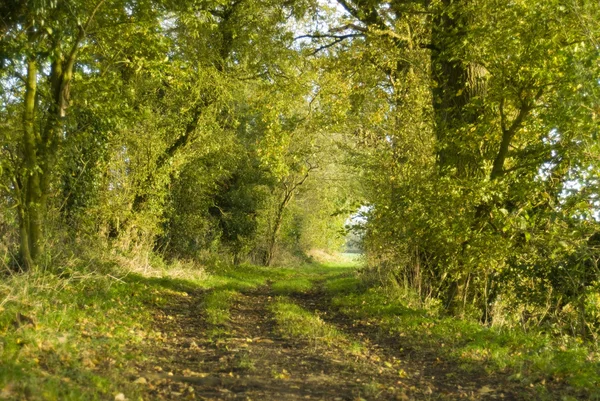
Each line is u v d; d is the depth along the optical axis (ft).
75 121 43.52
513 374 24.45
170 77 57.82
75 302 33.40
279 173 64.85
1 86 38.11
